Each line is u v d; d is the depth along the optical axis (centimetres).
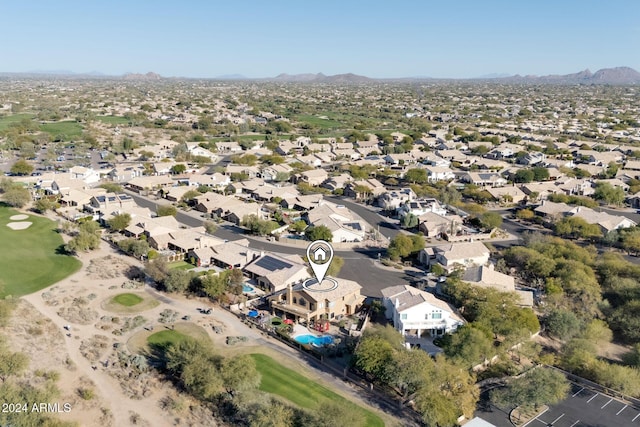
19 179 19438
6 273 10712
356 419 6131
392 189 19700
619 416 6700
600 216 14838
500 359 7850
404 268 11975
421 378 6719
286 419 6106
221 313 9456
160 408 6619
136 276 10969
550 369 7388
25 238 13025
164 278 10169
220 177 19725
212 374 6775
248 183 19425
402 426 6419
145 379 7212
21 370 6869
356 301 9612
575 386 7400
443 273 11288
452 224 14125
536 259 11050
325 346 8312
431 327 8750
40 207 15262
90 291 10044
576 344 8100
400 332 8688
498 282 10106
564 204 16338
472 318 9156
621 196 17850
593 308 9262
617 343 8881
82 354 7769
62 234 13500
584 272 10400
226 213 15650
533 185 18875
